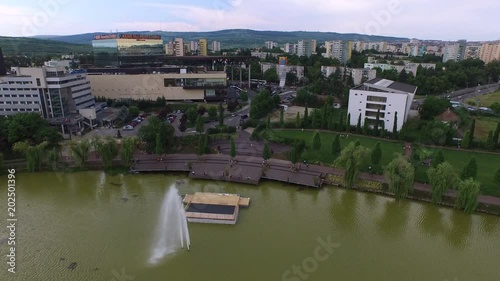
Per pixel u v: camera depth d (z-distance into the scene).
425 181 83.06
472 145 106.12
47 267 56.88
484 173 87.81
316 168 91.62
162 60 199.25
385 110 122.81
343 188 84.12
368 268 57.56
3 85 118.88
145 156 98.88
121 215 72.56
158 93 171.00
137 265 57.56
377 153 87.44
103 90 166.25
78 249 61.41
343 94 169.25
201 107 148.38
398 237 66.31
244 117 143.88
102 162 96.12
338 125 124.25
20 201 78.31
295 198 80.56
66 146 103.75
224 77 172.12
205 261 58.50
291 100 178.50
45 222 69.81
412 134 119.69
